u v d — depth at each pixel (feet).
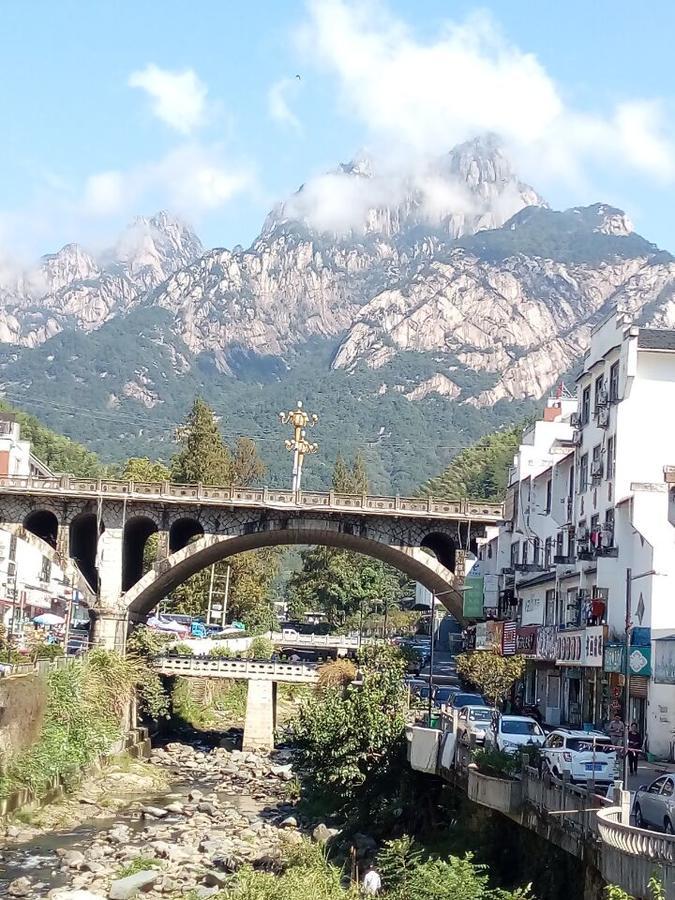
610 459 184.34
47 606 311.88
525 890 88.22
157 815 180.86
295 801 197.06
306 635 406.82
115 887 129.90
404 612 461.37
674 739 147.23
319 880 100.42
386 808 148.97
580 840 83.87
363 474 608.60
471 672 194.80
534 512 238.89
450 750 130.21
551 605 210.79
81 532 289.74
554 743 119.03
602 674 172.55
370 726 159.74
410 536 271.49
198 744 286.25
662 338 185.47
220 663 279.90
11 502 269.64
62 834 163.43
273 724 284.41
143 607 288.10
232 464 457.27
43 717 185.57
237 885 98.53
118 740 231.50
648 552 159.22
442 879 92.79
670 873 64.13
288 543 295.48
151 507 271.49
